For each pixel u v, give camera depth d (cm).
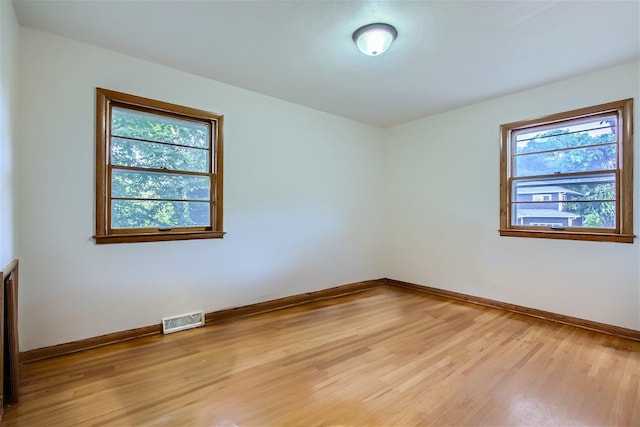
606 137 303
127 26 229
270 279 369
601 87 297
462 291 407
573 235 314
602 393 194
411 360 237
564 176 327
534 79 318
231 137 336
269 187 369
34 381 205
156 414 173
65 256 247
